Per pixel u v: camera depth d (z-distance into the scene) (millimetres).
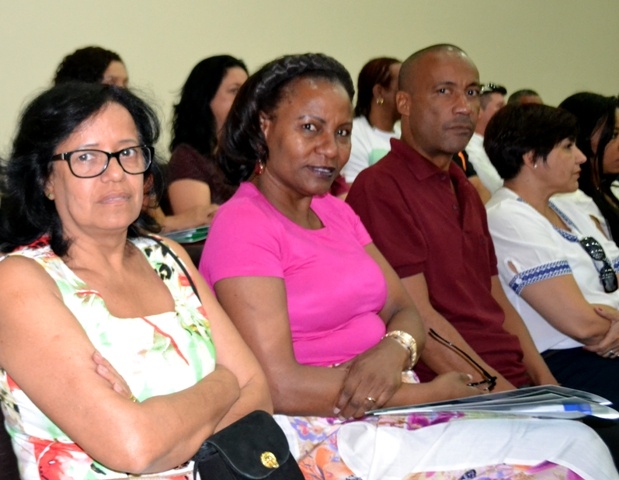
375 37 5012
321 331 1693
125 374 1293
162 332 1365
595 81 6348
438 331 1996
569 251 2441
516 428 1541
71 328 1229
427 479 1439
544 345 2371
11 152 1341
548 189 2422
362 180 2137
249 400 1420
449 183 2205
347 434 1562
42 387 1197
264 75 1735
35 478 1256
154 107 1502
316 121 1697
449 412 1527
